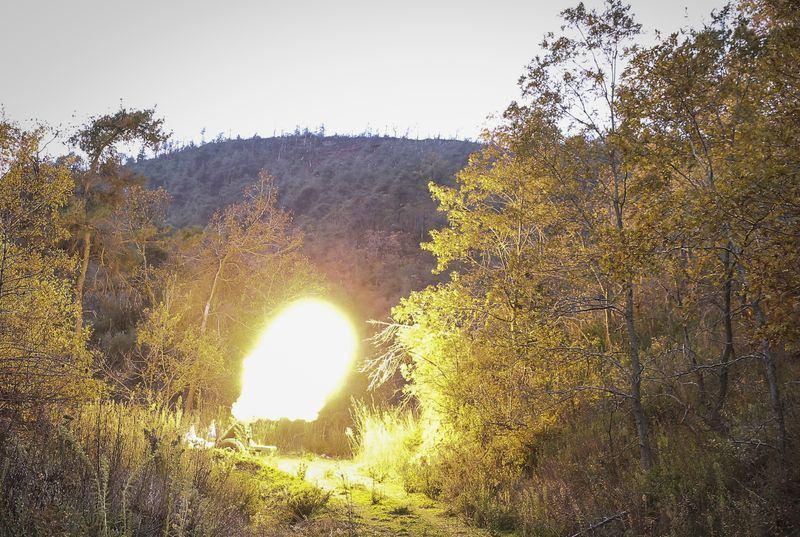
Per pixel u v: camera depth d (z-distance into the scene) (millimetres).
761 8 7715
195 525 5234
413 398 19297
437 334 13242
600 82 8734
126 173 24609
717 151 7230
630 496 7488
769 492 6543
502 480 10266
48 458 5195
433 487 10836
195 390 20453
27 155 11742
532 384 10383
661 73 7695
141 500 5223
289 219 25422
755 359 9922
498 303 10766
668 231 6914
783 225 6324
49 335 8406
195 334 20688
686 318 9617
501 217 12328
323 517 7895
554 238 9055
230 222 24578
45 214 11062
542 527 7902
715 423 8547
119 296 26469
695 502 7074
